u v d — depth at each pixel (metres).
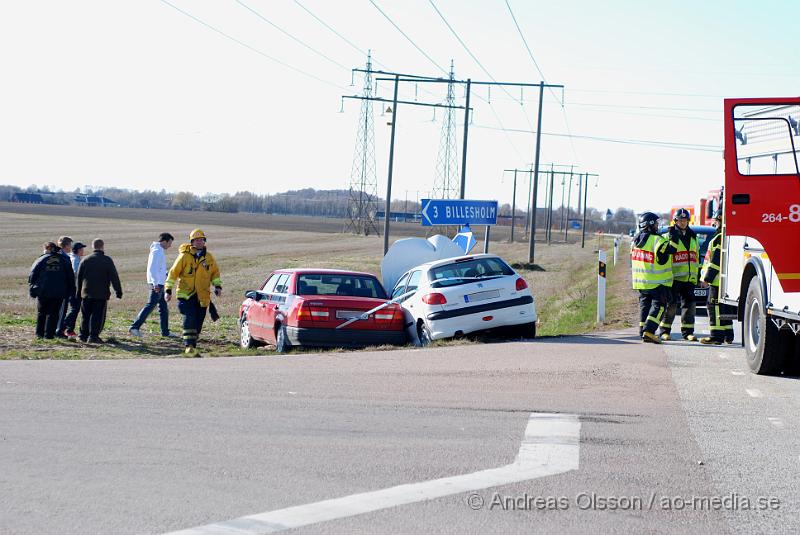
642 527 9.48
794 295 18.44
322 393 17.22
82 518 9.48
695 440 13.48
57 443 12.75
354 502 10.14
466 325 27.70
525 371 20.45
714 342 27.36
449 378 19.34
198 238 26.41
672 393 17.69
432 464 11.88
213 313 26.95
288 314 26.89
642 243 27.39
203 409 15.38
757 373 20.50
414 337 28.91
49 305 29.70
